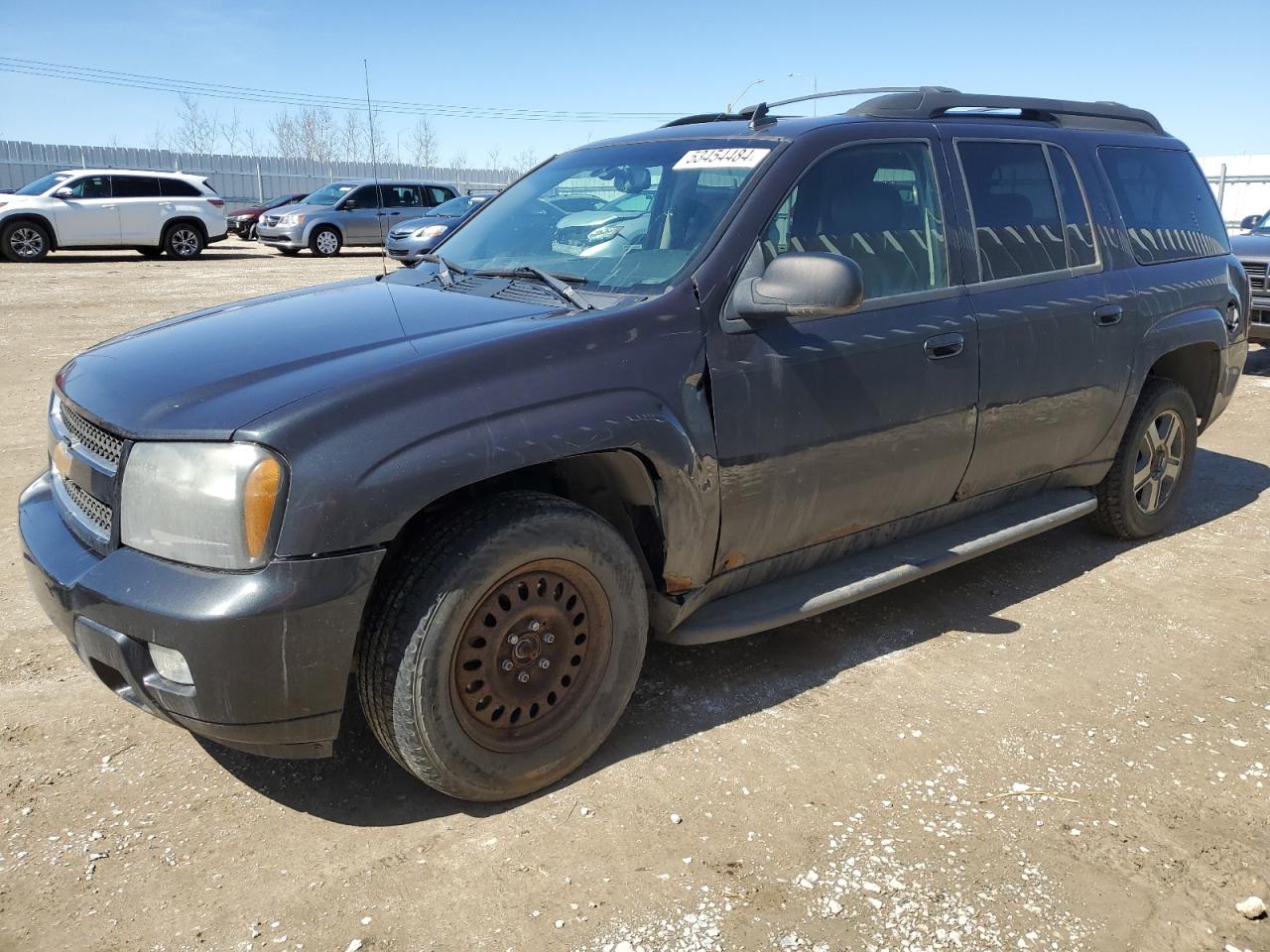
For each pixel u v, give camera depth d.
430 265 3.64
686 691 3.31
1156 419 4.62
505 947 2.19
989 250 3.70
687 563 2.94
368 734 3.05
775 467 3.04
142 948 2.18
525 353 2.58
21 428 6.52
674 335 2.82
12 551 4.41
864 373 3.21
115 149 34.72
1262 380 8.91
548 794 2.75
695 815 2.66
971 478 3.72
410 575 2.44
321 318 2.96
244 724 2.32
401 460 2.34
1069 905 2.35
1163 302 4.36
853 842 2.56
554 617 2.67
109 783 2.77
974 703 3.27
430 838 2.56
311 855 2.49
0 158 32.47
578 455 2.71
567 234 3.41
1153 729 3.13
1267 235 9.73
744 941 2.22
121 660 2.34
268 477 2.23
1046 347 3.79
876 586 3.36
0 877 2.39
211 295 14.19
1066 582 4.30
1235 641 3.76
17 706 3.15
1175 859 2.52
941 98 3.75
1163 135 4.88
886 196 3.43
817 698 3.28
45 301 13.07
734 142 3.37
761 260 3.03
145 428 2.36
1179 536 4.89
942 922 2.28
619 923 2.27
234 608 2.21
